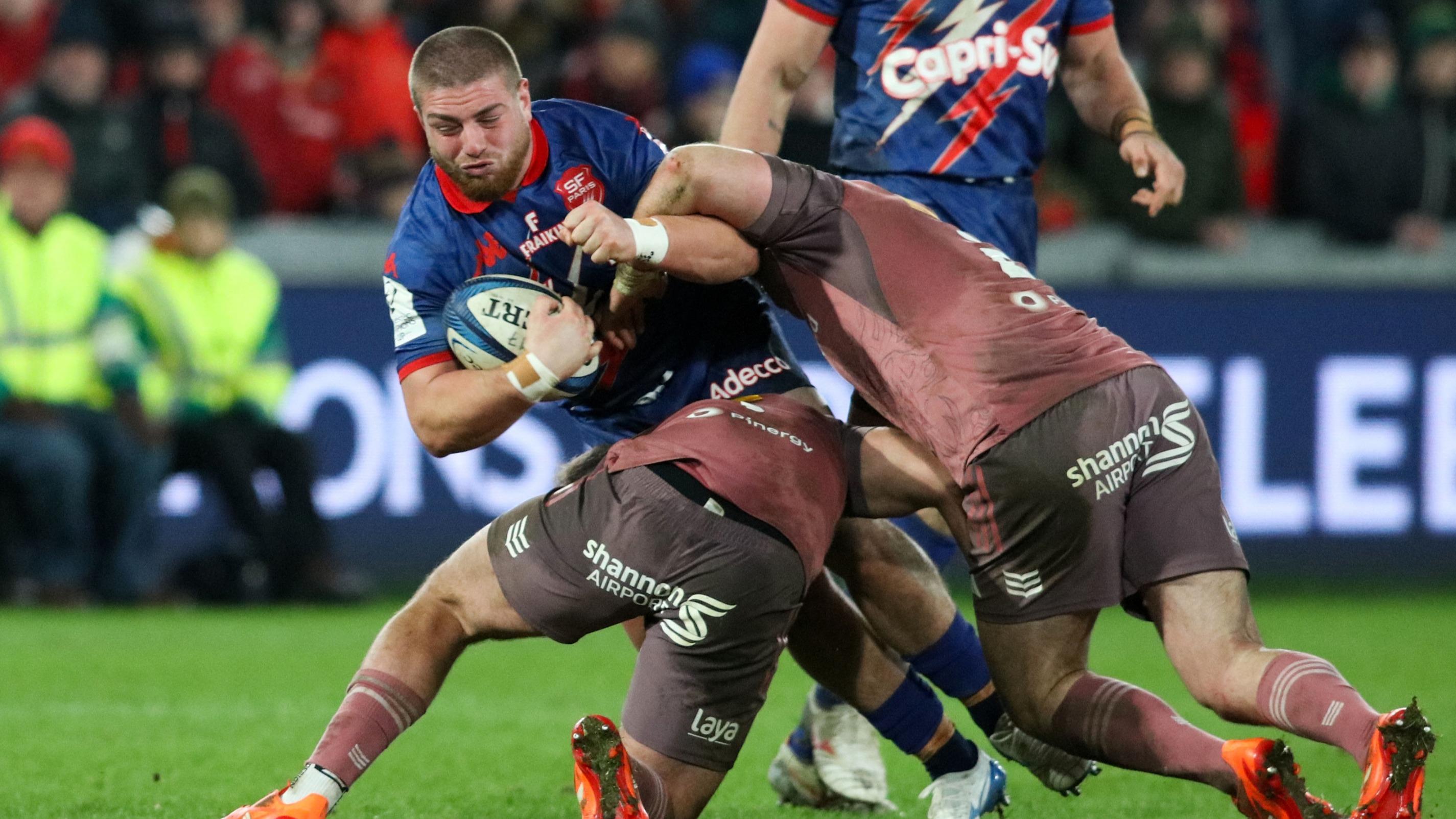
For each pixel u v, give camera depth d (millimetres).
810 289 13281
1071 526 12219
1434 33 36781
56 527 31500
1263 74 40094
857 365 13227
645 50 35219
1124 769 12477
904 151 16078
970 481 12492
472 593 12664
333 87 37156
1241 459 34906
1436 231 36000
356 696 12508
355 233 34344
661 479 12297
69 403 31562
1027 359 12461
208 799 15633
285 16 38906
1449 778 16812
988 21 15977
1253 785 11273
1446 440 35125
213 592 32438
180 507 33438
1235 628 12094
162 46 34719
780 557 12305
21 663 24984
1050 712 12523
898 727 14164
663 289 13555
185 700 21734
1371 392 35094
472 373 13164
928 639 13992
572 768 17391
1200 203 35156
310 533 32500
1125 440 12234
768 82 16328
